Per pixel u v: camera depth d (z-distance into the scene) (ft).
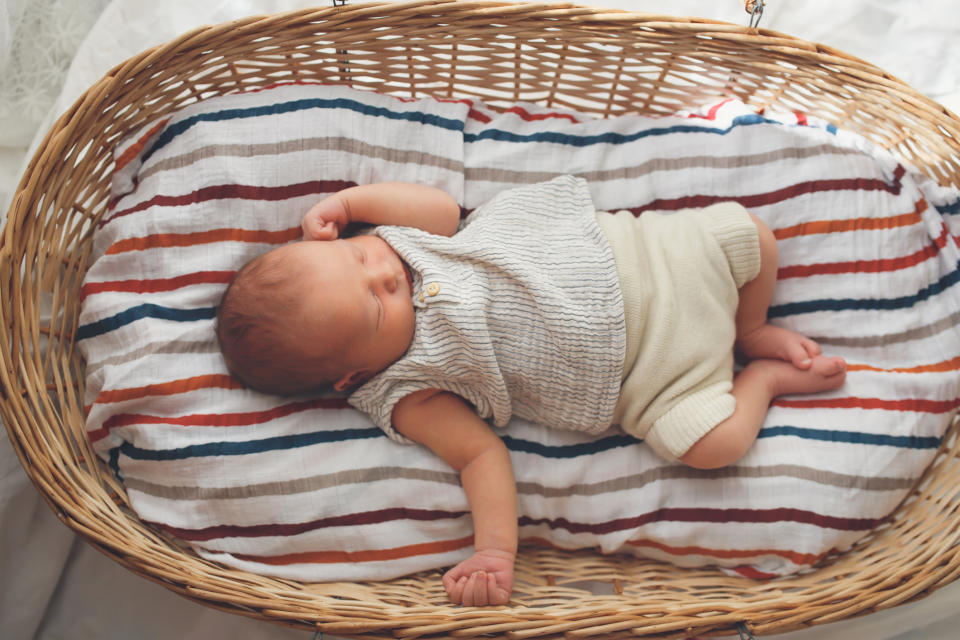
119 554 3.45
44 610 4.38
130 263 4.04
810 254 4.46
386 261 4.06
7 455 4.11
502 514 3.94
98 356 4.03
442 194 4.33
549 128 4.63
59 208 4.01
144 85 4.10
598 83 4.63
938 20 5.49
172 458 3.88
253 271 3.87
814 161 4.42
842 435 4.10
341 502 4.03
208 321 4.10
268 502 3.95
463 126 4.54
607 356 3.95
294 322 3.78
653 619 3.46
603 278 3.97
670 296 4.04
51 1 5.00
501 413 4.13
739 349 4.59
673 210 4.57
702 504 4.15
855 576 3.79
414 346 4.01
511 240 4.10
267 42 4.19
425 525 4.10
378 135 4.36
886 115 4.26
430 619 3.45
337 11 4.10
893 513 4.23
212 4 5.26
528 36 4.25
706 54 4.30
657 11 5.63
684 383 4.03
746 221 4.09
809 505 4.03
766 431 4.24
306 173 4.25
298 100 4.26
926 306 4.33
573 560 4.38
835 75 4.25
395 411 4.13
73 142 3.94
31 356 3.87
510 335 4.00
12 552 4.21
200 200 4.10
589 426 4.19
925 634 4.40
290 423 4.09
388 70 4.54
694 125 4.58
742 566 4.21
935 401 4.12
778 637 4.33
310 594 3.71
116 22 5.10
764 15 5.60
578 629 3.44
